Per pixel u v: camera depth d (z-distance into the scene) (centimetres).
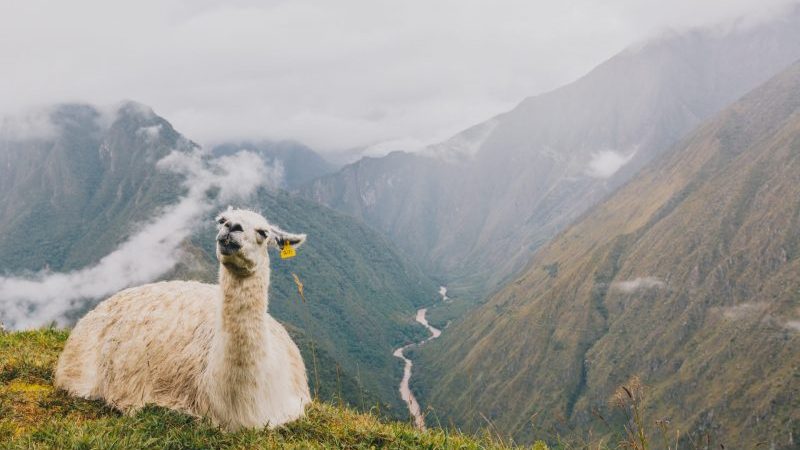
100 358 920
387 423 885
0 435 691
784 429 14800
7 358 995
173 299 976
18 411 783
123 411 844
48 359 1036
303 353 8875
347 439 780
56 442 644
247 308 775
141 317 944
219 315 786
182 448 696
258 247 788
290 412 833
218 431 750
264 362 788
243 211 823
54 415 803
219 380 769
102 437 655
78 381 921
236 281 776
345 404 978
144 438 686
